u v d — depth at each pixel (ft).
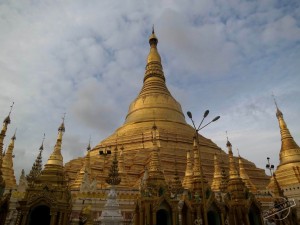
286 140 199.21
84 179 142.41
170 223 101.30
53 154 116.37
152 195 103.55
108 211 93.76
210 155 221.87
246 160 245.45
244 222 112.37
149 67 301.02
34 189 99.66
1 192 98.89
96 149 230.07
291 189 167.53
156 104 262.67
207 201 109.91
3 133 121.29
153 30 331.36
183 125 257.34
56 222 95.91
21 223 92.73
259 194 169.48
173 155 202.49
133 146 217.15
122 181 166.81
